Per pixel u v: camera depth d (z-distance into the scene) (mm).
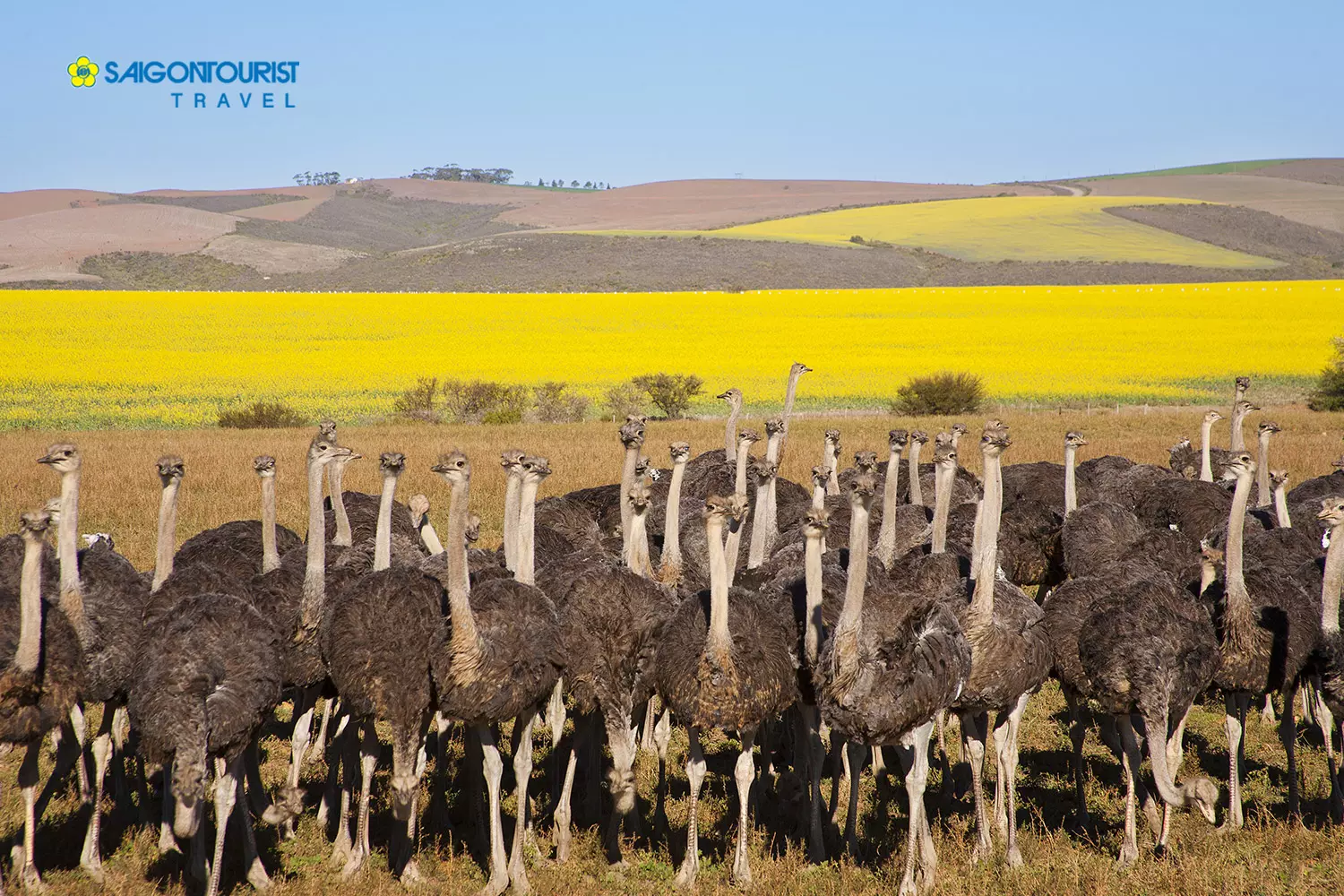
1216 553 20844
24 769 16344
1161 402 95250
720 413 93375
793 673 17469
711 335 143250
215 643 16016
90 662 17203
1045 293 184750
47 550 20156
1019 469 36844
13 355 123125
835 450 30859
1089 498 34000
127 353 127000
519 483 21594
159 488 50125
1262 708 25328
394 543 24188
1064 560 26391
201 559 23281
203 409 95688
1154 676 17109
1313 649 19062
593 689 17891
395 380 113750
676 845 18859
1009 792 17938
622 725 17938
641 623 18422
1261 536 25359
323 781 21125
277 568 20891
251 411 87875
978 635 17656
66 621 16719
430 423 87938
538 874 17719
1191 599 19312
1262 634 18953
